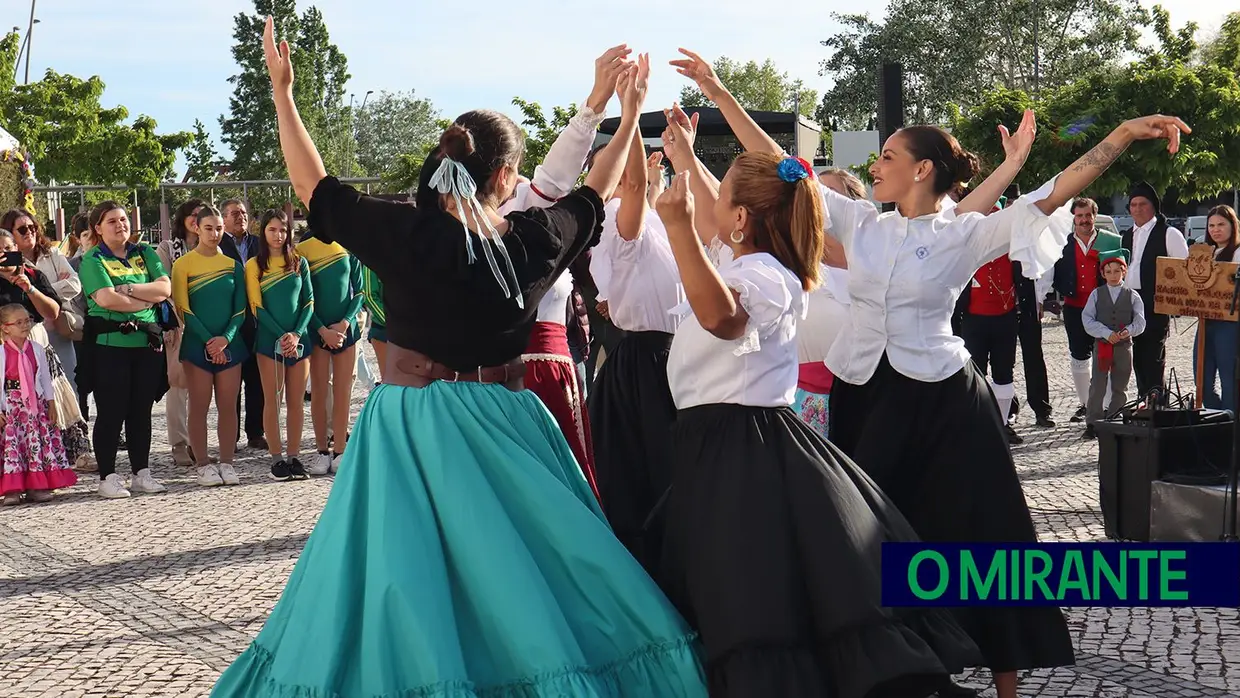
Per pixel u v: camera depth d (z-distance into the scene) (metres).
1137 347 10.02
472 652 3.21
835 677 3.36
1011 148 4.59
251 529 7.43
